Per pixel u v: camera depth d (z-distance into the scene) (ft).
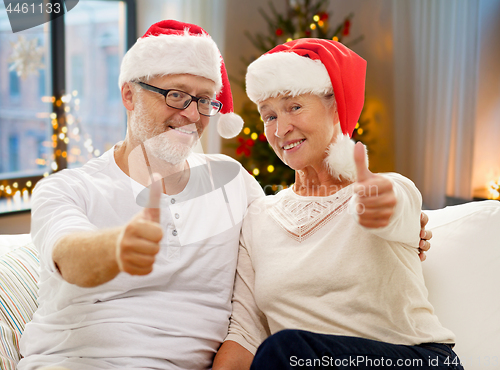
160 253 3.76
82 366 3.37
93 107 12.32
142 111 3.95
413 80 12.76
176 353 3.55
